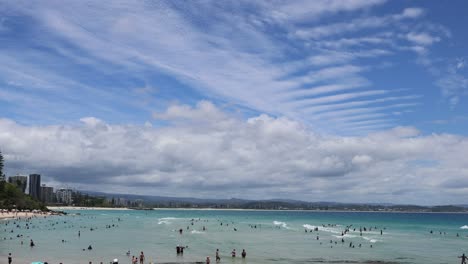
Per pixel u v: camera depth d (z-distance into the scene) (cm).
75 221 18038
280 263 6481
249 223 19350
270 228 15438
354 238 11056
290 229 14850
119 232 12444
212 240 10231
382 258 7119
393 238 11175
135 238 10481
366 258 7106
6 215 18350
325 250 8206
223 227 15800
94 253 7356
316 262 6600
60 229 13138
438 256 7425
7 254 7088
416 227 16912
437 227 16938
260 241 10062
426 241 10331
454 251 8188
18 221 16438
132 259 6272
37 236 10575
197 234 12125
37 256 6875
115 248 8169
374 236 11825
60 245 8569
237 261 6662
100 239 10056
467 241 10362
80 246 8444
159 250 7975
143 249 8100
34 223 15725
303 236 11588
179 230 13025
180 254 7419
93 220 19512
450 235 12381
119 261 6488
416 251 8156
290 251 8031
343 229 15050
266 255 7419
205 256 7200
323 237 11262
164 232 12675
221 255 7369
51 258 6662
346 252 7919
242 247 8688
